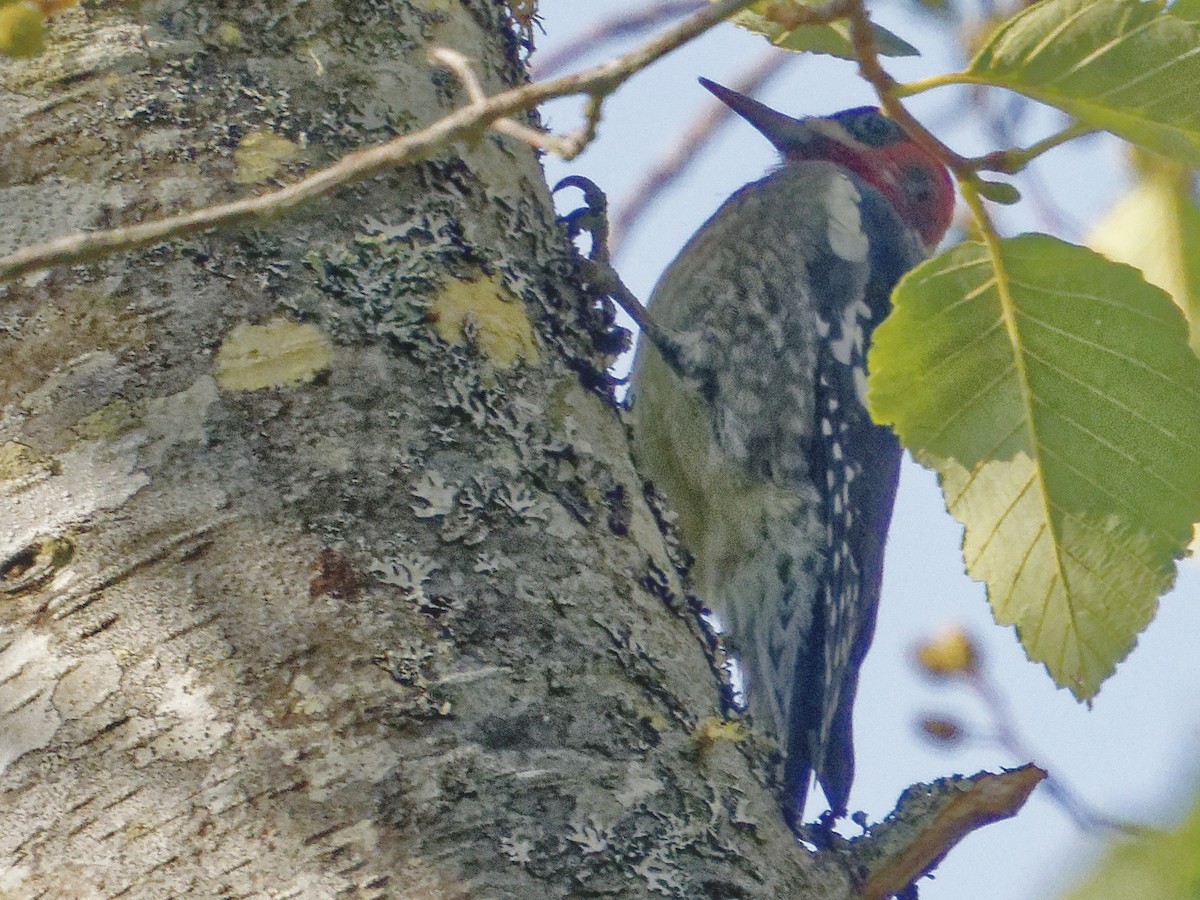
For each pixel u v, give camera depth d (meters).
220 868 3.56
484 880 3.68
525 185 5.09
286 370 4.15
